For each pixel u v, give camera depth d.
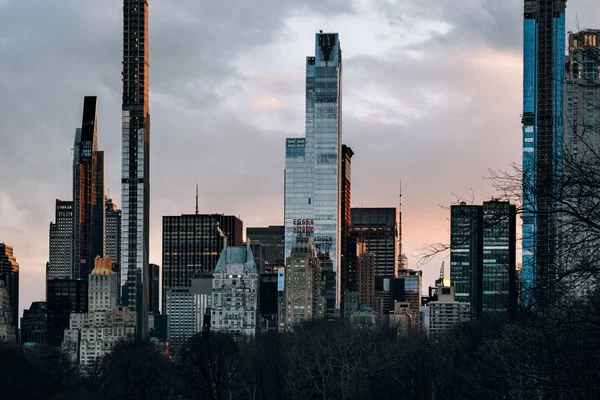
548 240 58.69
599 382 59.34
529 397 93.75
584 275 57.81
